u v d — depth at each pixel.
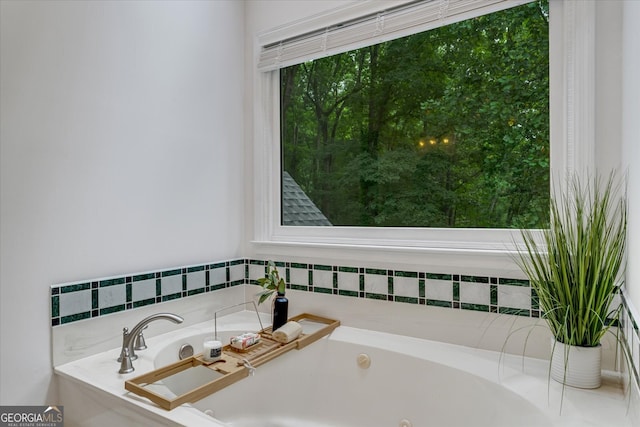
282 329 1.67
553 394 1.21
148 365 1.45
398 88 1.84
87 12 1.52
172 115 1.83
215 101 2.04
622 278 1.25
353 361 1.68
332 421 1.70
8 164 1.31
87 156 1.52
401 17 1.73
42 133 1.39
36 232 1.38
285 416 1.72
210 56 2.02
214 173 2.04
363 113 1.94
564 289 1.23
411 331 1.71
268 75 2.18
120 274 1.63
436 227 1.74
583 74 1.36
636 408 0.98
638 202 1.02
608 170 1.32
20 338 1.34
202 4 1.98
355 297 1.84
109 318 1.58
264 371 1.67
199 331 1.83
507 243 1.57
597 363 1.22
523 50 1.57
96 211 1.55
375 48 1.90
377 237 1.87
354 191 1.96
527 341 1.47
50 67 1.41
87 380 1.32
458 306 1.60
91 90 1.53
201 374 1.38
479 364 1.45
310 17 1.97
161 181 1.79
